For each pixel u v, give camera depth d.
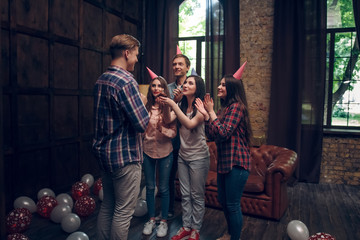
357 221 3.22
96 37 4.54
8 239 2.34
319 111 4.76
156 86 2.65
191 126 2.28
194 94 2.48
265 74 5.15
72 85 4.09
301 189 4.46
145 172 2.74
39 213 3.14
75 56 4.12
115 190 1.86
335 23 4.91
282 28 4.91
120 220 1.85
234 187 2.13
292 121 4.93
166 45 5.65
